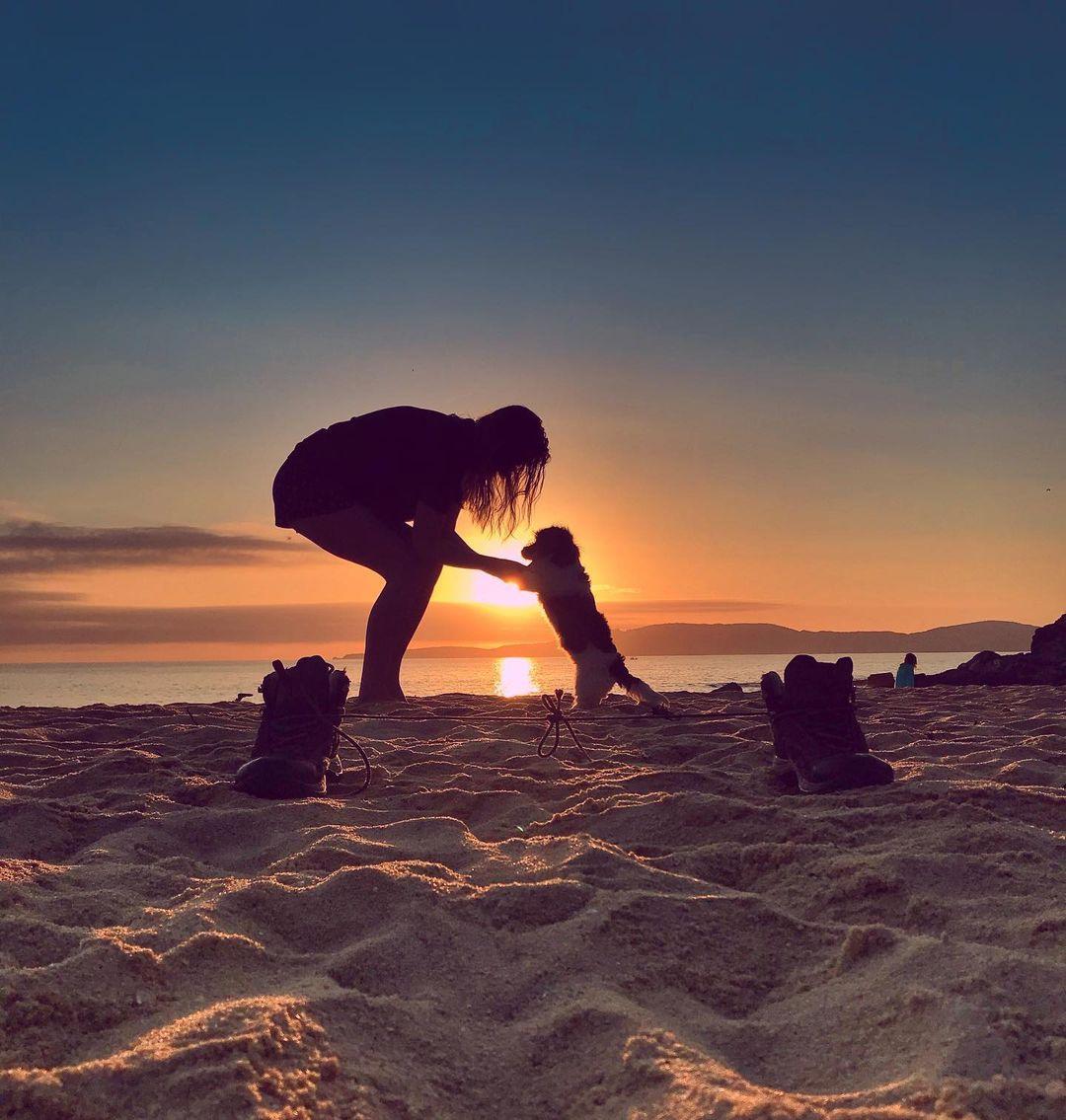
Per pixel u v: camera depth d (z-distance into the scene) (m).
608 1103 1.32
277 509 6.11
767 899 2.21
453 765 3.86
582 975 1.73
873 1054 1.43
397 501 5.91
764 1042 1.53
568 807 3.18
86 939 1.78
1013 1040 1.39
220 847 2.77
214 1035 1.38
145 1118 1.21
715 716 4.45
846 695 3.49
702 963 1.82
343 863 2.41
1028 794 2.99
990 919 1.98
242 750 4.25
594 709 5.76
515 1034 1.53
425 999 1.64
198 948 1.74
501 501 5.79
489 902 2.02
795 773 3.47
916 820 2.76
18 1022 1.47
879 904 2.09
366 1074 1.36
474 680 134.50
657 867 2.39
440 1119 1.31
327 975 1.70
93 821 2.88
